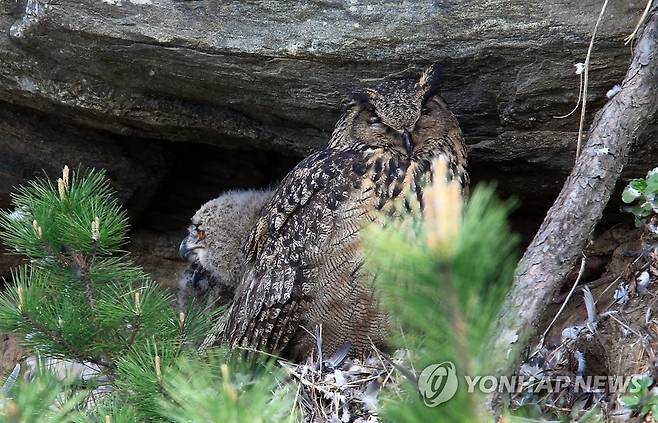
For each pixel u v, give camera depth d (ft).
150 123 37.86
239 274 42.78
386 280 15.53
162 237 44.73
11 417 18.98
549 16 32.01
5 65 36.76
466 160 34.60
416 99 33.24
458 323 15.40
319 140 37.52
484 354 16.07
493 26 32.50
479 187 15.87
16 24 35.70
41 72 36.65
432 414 16.44
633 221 36.17
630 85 28.73
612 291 33.73
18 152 39.93
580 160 27.61
